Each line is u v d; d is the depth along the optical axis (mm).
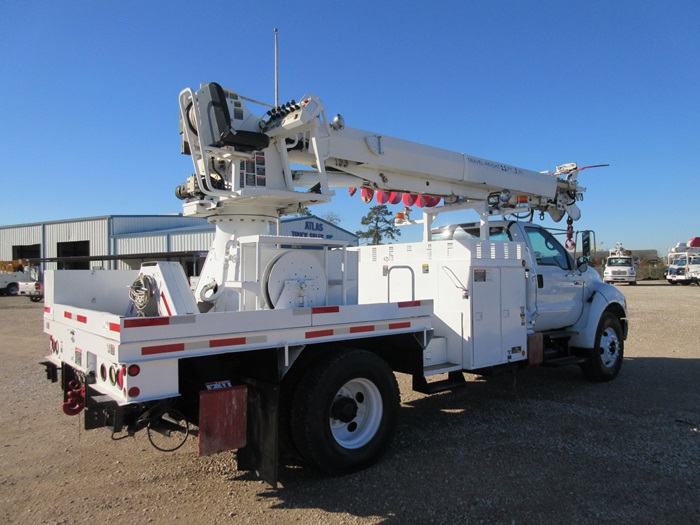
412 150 5586
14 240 38000
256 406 3697
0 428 5254
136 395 3045
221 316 3385
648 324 13703
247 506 3512
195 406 3574
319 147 4582
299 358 3965
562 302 6844
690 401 6164
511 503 3506
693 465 4137
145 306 3930
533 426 5203
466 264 5273
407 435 4965
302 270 4246
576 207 8141
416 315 4598
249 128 4617
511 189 6785
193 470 4148
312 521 3299
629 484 3789
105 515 3391
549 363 6582
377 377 4215
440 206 6586
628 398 6320
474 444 4688
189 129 4324
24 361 9062
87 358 3613
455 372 5285
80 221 34188
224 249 4566
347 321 4066
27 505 3537
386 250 6289
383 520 3301
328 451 3861
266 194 4328
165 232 30344
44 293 4805
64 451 4582
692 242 38438
